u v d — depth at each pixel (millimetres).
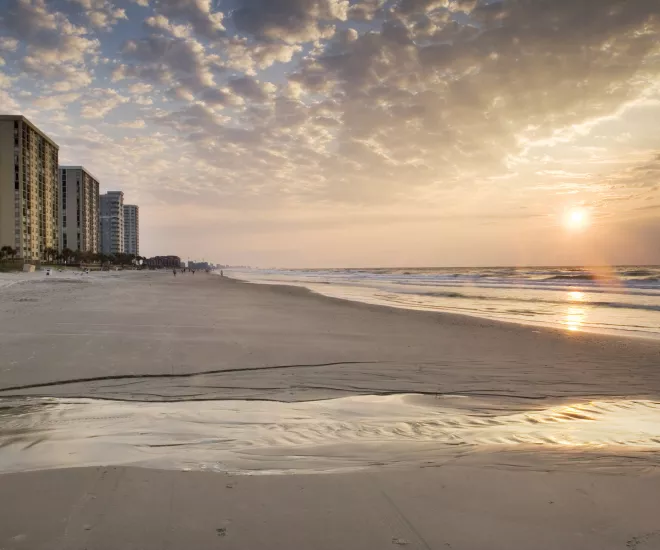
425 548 2307
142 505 2801
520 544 2342
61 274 82250
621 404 7738
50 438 5137
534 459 3801
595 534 2441
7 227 112688
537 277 77500
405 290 45438
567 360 11469
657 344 13734
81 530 2484
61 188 165000
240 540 2385
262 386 8695
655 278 65062
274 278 98188
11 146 113312
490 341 14117
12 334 12797
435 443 4883
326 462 3955
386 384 9047
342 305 26641
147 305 23328
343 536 2424
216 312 21000
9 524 2555
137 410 6801
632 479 3215
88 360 10094
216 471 3627
